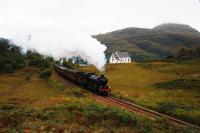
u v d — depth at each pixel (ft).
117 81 204.13
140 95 137.39
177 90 157.07
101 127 74.02
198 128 81.41
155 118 87.30
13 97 130.41
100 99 118.93
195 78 179.42
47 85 177.78
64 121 78.33
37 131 70.08
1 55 287.89
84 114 83.97
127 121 78.28
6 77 218.38
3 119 82.38
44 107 96.73
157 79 210.18
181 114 96.07
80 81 165.27
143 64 325.62
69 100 107.04
